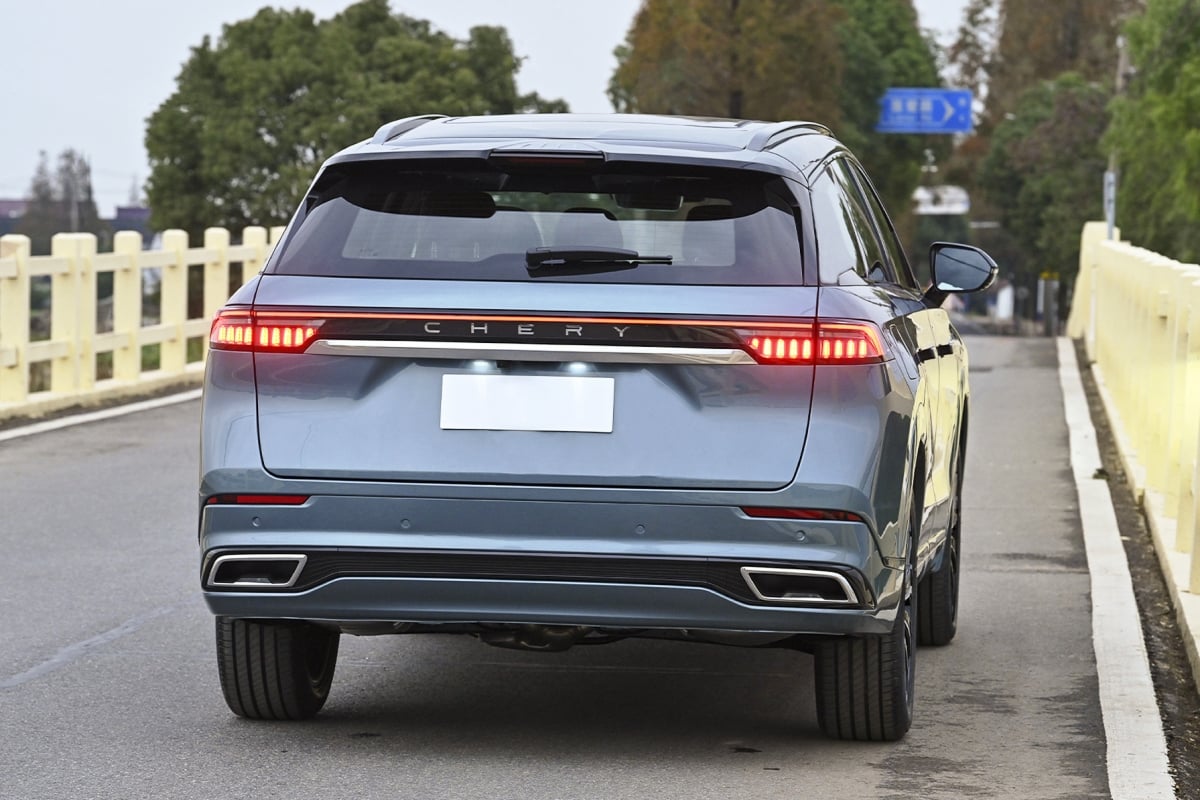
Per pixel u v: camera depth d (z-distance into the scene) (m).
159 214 188.00
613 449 13.73
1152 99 133.50
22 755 15.08
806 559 13.69
